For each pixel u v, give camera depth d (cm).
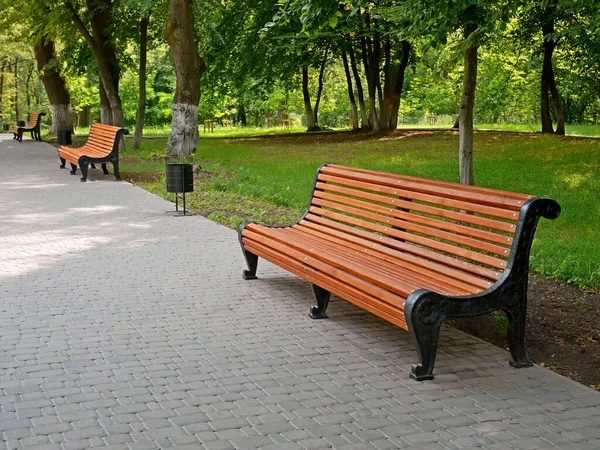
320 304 617
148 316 620
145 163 2044
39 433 397
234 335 571
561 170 1720
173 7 2103
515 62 4072
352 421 414
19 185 1534
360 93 3681
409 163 2025
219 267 800
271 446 382
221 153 2588
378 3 1388
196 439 390
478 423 412
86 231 1012
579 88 3438
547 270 789
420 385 469
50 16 2433
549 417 421
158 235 984
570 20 2586
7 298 673
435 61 3612
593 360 533
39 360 512
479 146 2491
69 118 3497
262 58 3444
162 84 5788
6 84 5994
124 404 437
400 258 598
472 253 530
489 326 612
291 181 1593
